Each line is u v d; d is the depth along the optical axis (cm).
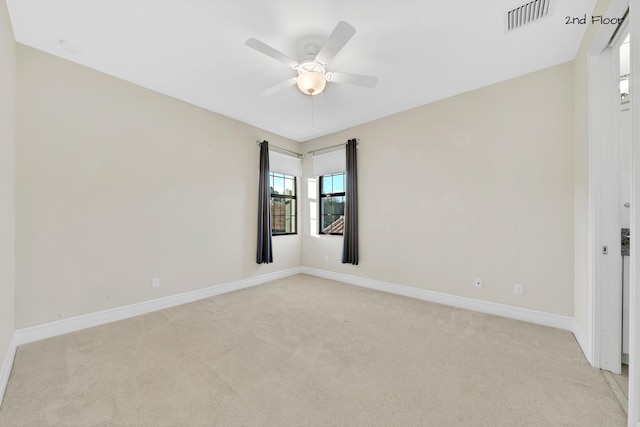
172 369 184
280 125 407
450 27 200
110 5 179
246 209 397
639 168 115
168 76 269
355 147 400
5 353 179
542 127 255
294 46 221
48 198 231
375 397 157
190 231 331
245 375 178
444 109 317
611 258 182
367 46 222
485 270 288
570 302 242
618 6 148
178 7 181
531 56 236
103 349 210
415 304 317
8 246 194
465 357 199
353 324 260
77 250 247
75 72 246
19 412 144
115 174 270
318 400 154
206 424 137
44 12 185
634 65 116
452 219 311
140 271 288
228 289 371
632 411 119
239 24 197
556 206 248
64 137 240
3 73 180
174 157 316
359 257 402
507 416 142
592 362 187
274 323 263
